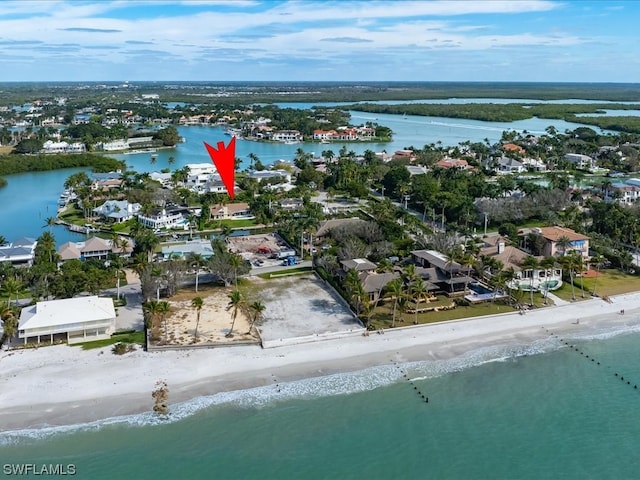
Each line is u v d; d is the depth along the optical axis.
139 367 87.88
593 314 111.06
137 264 119.31
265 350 94.12
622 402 82.38
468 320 106.50
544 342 100.00
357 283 105.75
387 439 73.31
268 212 186.12
